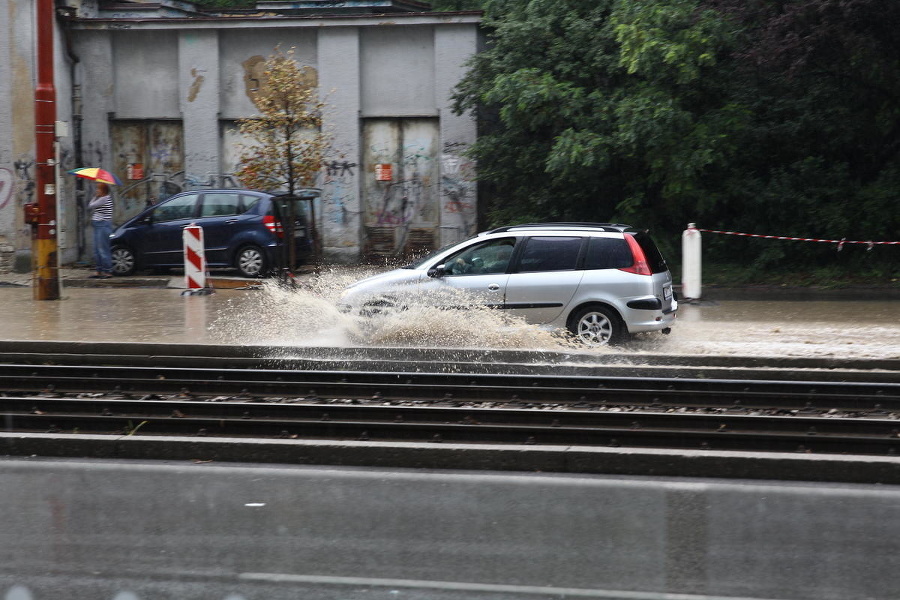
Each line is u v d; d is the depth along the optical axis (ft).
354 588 26.35
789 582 26.61
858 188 108.06
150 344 64.28
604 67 106.73
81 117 128.67
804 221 107.55
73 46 127.34
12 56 114.42
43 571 27.66
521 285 64.59
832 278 101.40
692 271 86.84
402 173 126.52
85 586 26.53
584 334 64.18
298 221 108.99
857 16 93.35
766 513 32.78
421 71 124.77
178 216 107.96
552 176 110.73
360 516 32.71
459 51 122.93
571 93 104.47
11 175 115.44
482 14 121.90
